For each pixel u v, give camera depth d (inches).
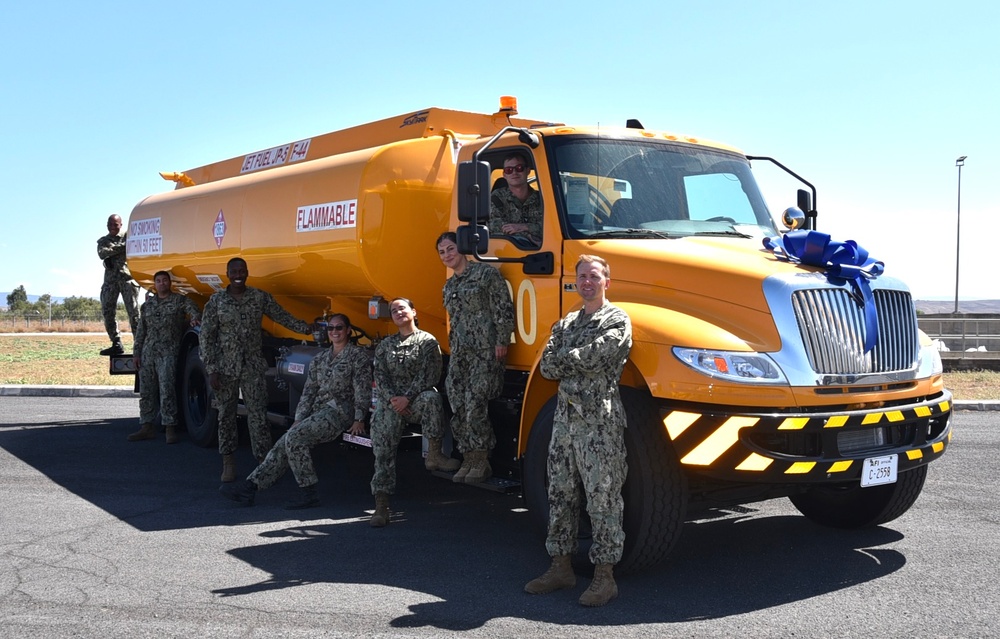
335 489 328.5
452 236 258.5
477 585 212.7
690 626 183.8
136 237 494.3
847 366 212.1
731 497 231.3
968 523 265.6
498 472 262.5
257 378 340.8
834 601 198.7
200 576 219.8
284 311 350.0
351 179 303.0
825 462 202.4
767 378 200.8
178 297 436.5
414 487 330.6
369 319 338.0
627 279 228.1
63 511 290.2
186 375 430.0
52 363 999.0
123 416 526.3
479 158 255.0
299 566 228.7
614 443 196.1
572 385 197.2
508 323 251.9
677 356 204.4
